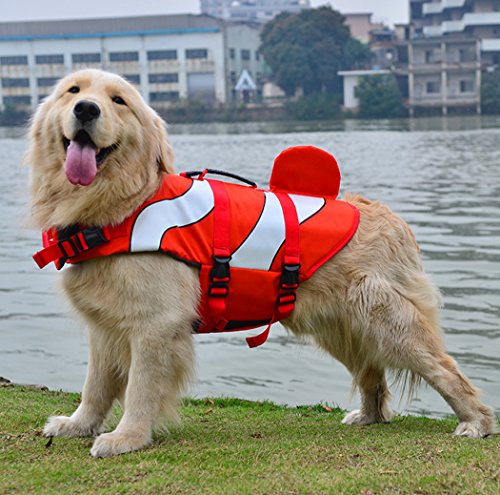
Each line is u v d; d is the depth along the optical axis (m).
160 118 4.71
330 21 81.94
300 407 6.18
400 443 4.43
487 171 25.89
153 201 4.47
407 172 26.28
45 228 4.54
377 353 4.86
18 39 91.50
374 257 4.84
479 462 3.98
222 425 5.12
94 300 4.43
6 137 60.41
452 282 10.38
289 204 4.80
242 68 95.25
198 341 8.62
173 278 4.42
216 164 30.20
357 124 67.12
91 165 4.28
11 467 4.01
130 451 4.31
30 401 5.64
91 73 4.54
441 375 4.76
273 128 63.91
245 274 4.60
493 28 88.19
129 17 94.75
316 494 3.59
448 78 81.50
